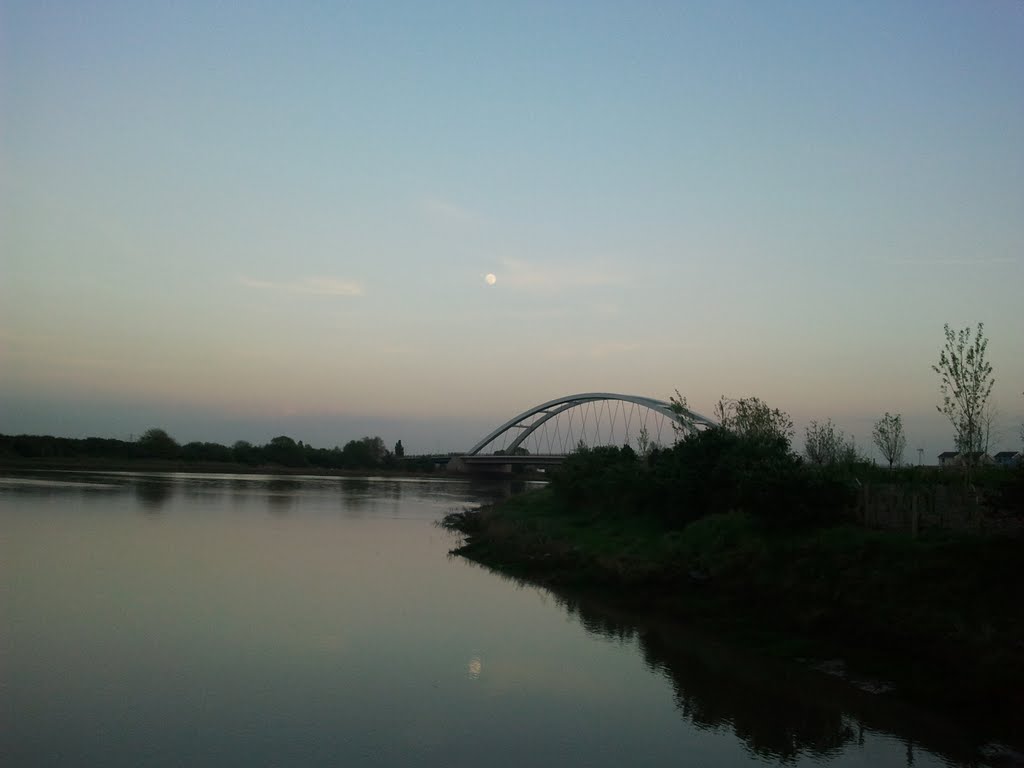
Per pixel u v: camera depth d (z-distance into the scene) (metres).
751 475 31.45
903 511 27.19
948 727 16.19
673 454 43.19
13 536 38.59
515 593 30.20
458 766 13.71
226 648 20.36
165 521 49.28
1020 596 19.66
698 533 32.78
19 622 22.03
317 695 17.11
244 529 47.03
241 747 14.16
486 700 17.28
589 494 52.16
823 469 31.70
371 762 13.73
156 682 17.53
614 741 15.20
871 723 16.42
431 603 27.38
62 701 16.12
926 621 19.80
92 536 40.03
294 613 24.56
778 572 26.14
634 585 29.42
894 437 46.44
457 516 61.19
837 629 21.84
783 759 14.55
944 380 30.50
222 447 171.62
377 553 39.66
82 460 142.50
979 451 31.17
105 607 24.20
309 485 114.12
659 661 20.84
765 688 18.62
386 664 19.64
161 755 13.66
